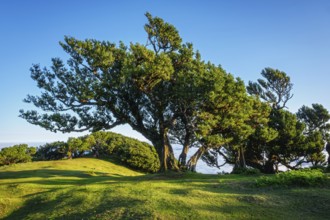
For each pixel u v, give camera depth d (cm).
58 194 1819
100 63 2695
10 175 3086
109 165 6412
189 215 1166
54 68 2827
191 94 2567
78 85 2709
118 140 7550
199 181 1883
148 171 7031
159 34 3009
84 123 2842
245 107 2952
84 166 5131
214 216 1142
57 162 5116
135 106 2994
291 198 1284
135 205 1339
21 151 6625
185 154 3086
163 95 2853
